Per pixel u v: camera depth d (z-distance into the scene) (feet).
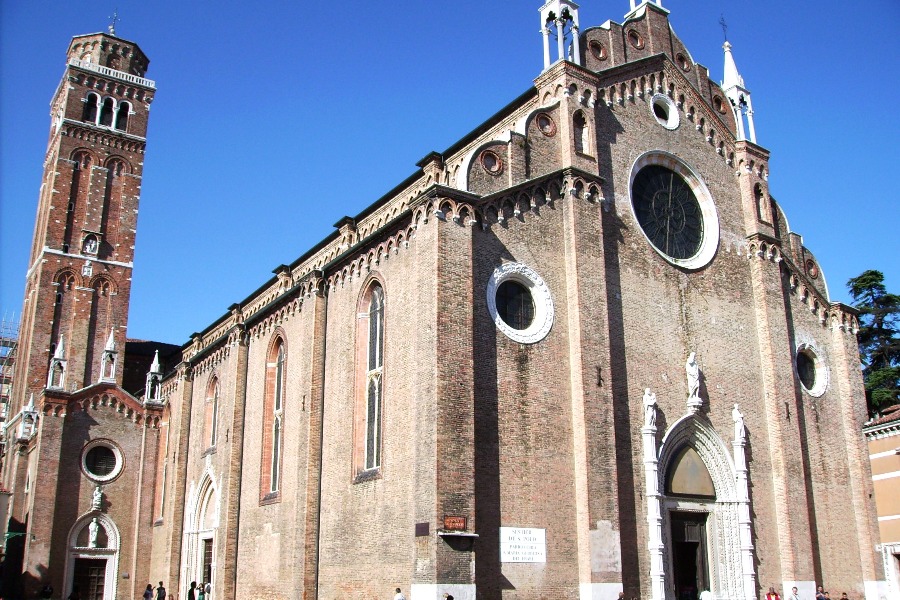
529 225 112.16
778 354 136.05
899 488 136.46
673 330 124.98
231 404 161.58
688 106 142.00
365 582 107.45
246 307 192.03
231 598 146.82
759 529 124.98
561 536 102.01
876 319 220.43
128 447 199.41
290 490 131.23
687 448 122.72
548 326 109.40
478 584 94.17
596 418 107.14
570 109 120.37
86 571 187.93
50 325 229.66
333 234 159.12
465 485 94.48
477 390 100.78
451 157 141.49
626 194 126.00
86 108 252.42
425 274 102.53
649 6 142.10
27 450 198.59
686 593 115.96
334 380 125.80
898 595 134.21
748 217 143.84
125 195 249.55
